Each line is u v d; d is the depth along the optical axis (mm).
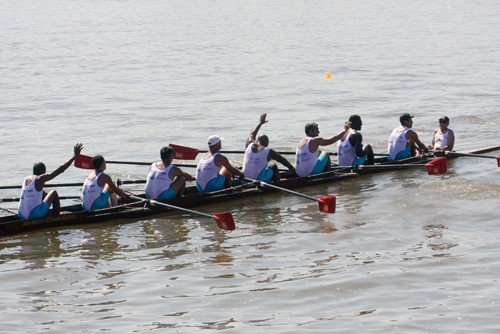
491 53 59781
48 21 107500
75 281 15133
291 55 62906
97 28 94375
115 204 20297
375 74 50156
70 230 18719
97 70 55312
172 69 55438
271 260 16016
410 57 59250
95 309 13664
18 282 15109
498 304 13250
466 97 39844
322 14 114562
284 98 41594
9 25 99812
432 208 19531
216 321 12992
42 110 38625
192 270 15562
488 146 28219
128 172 25641
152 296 14203
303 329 12539
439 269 15023
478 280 14367
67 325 12961
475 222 18188
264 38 78625
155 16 115625
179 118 36156
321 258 16016
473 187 21625
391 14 111625
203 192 21297
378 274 14875
